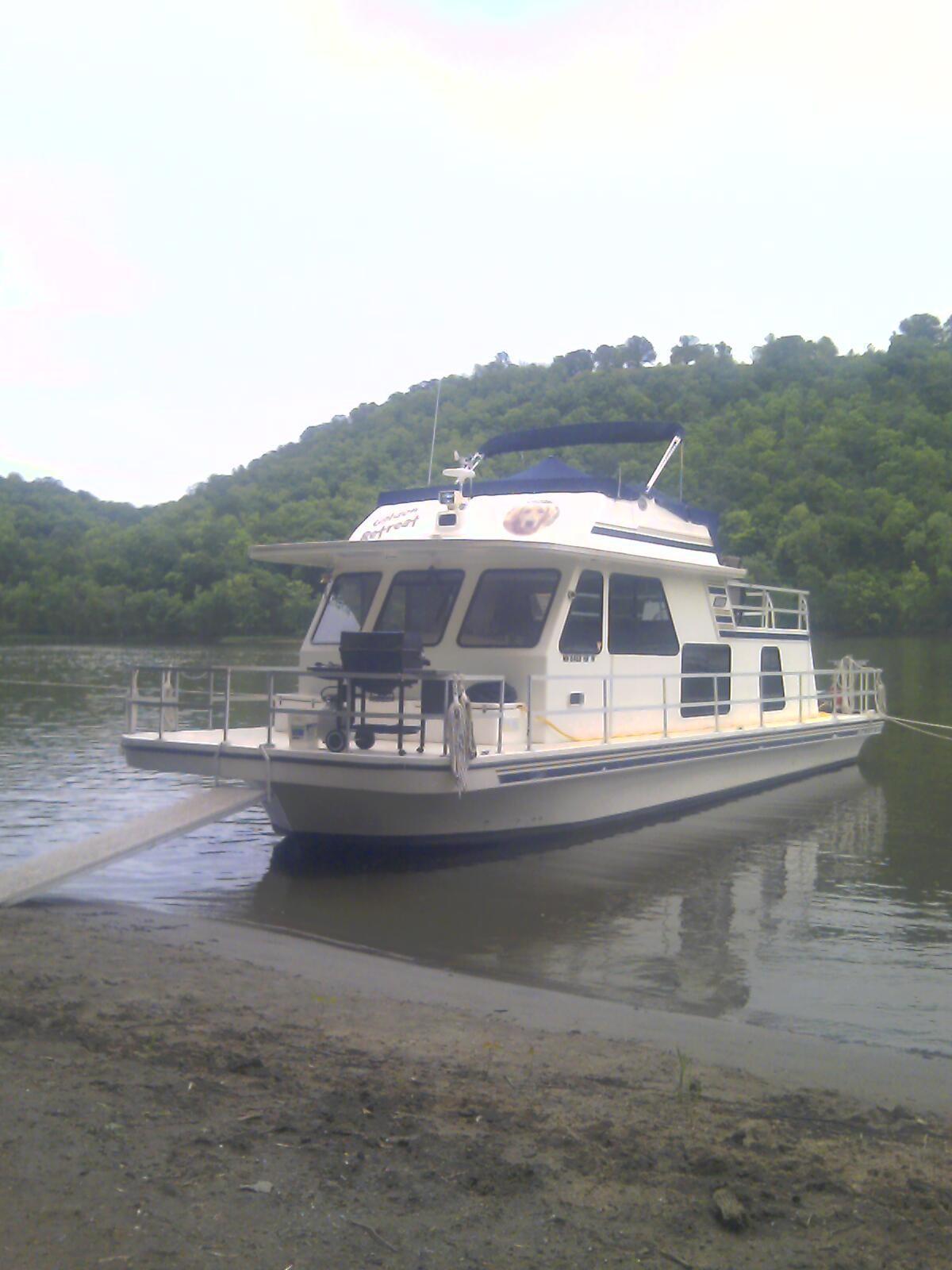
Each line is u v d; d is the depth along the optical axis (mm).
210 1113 3965
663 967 6758
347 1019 5332
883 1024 5750
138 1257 2971
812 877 9156
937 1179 3594
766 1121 4113
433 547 9812
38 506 87125
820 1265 3018
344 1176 3477
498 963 6812
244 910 7949
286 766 8891
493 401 67125
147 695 26578
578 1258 3027
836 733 15094
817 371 77250
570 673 10547
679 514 13148
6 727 19609
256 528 63062
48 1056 4535
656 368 74125
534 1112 4074
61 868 7922
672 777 11789
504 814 9727
